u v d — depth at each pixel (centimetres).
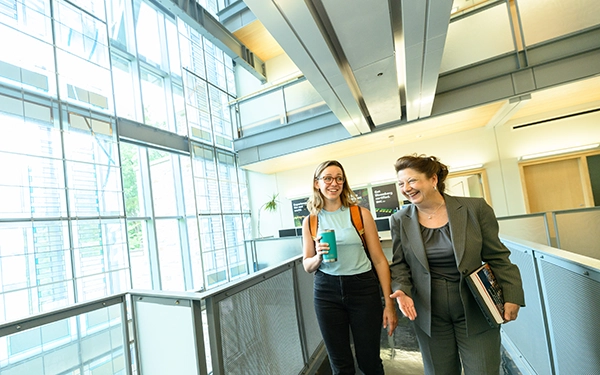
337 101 347
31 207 325
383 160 651
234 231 723
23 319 108
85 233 366
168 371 133
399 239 128
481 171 561
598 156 486
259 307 163
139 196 519
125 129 457
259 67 777
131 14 532
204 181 630
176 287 552
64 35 378
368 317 133
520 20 368
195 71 657
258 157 598
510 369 194
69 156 363
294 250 509
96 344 153
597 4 332
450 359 118
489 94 387
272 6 187
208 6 712
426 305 117
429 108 403
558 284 123
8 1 328
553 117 510
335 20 211
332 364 139
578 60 343
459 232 110
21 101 329
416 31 229
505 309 103
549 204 527
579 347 111
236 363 137
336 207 147
